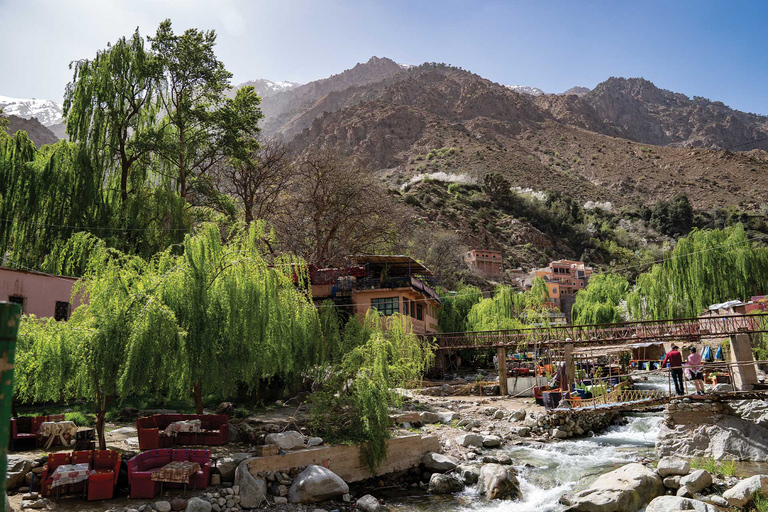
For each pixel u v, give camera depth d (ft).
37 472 42.75
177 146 115.34
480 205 511.81
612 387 94.73
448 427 76.13
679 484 45.78
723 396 58.18
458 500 49.67
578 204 622.13
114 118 104.53
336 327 85.20
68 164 94.53
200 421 54.80
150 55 114.93
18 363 45.55
